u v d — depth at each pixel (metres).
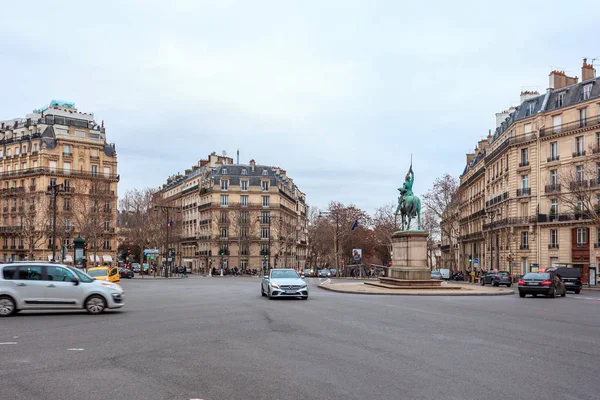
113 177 98.56
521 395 7.82
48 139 92.81
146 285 49.31
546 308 22.97
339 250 104.31
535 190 63.38
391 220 99.81
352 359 10.48
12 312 18.39
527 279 32.56
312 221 112.25
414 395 7.79
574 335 14.06
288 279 28.31
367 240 118.00
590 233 56.94
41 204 90.12
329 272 83.50
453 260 82.25
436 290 34.75
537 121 63.44
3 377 8.80
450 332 14.42
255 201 109.94
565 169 59.69
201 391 7.95
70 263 91.00
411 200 36.81
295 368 9.59
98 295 19.22
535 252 63.00
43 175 90.75
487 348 11.84
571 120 59.62
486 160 79.88
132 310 20.72
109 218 97.31
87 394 7.76
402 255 36.72
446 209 80.56
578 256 58.19
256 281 62.75
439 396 7.74
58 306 18.78
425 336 13.64
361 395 7.78
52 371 9.25
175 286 46.44
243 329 14.80
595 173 53.94
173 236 102.81
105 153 98.94
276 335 13.66
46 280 18.80
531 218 63.16
